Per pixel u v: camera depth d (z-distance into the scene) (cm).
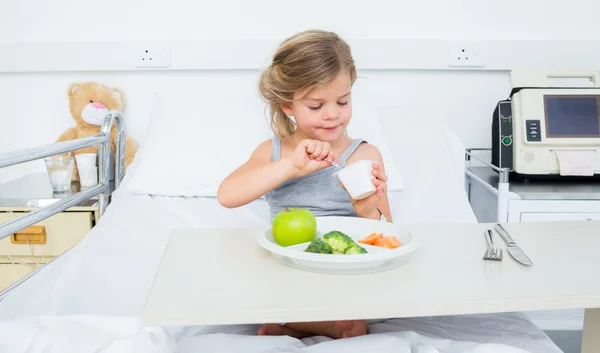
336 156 142
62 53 209
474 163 222
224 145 178
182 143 177
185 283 74
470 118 221
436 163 180
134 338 78
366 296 69
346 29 216
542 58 216
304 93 118
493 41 215
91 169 199
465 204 170
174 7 213
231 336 84
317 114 119
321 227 101
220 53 211
